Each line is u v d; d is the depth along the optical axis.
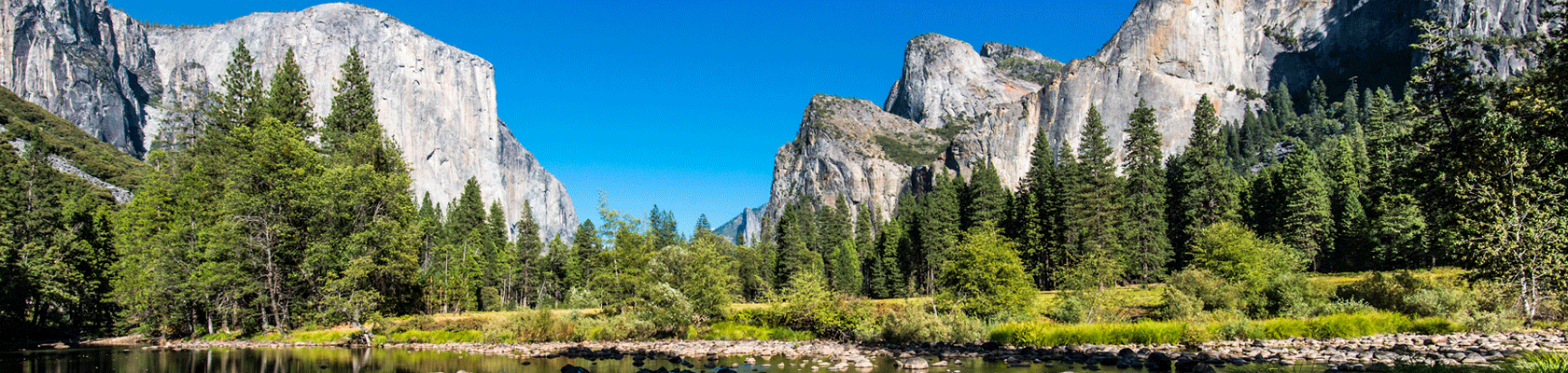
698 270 40.12
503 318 39.84
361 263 38.91
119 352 36.09
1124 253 70.00
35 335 51.47
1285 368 18.88
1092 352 24.38
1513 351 19.89
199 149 51.97
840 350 28.61
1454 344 21.83
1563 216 24.73
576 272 89.12
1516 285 26.31
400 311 49.66
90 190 76.31
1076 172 79.75
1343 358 19.97
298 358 30.86
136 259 44.47
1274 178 82.75
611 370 24.30
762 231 140.25
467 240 91.12
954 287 38.59
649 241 46.00
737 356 27.80
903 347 28.59
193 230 43.25
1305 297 34.22
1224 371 18.70
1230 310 34.16
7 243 47.84
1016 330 28.23
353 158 49.94
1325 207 69.00
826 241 113.12
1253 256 45.44
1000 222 83.56
